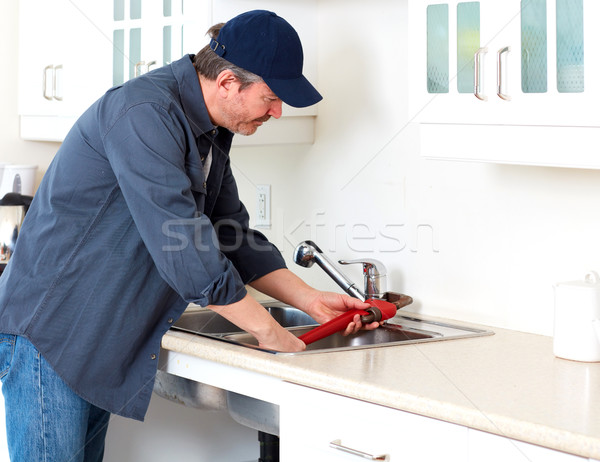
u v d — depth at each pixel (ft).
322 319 6.72
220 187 6.77
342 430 5.15
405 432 4.82
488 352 5.82
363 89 7.57
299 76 5.95
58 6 8.48
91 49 8.23
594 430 4.11
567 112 4.94
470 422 4.45
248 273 6.94
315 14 7.88
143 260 5.98
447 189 6.95
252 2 7.38
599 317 5.49
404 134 7.26
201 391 6.38
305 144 8.18
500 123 5.31
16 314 5.90
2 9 8.98
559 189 6.16
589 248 6.02
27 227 6.00
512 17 5.16
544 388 4.88
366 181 7.66
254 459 8.73
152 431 8.14
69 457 6.09
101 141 5.71
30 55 8.83
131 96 5.58
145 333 6.23
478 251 6.77
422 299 7.25
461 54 5.50
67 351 5.92
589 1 4.77
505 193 6.52
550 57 4.99
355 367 5.33
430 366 5.37
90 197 5.83
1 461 7.15
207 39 7.10
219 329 7.54
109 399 6.14
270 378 5.60
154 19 7.60
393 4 7.22
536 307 6.39
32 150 9.30
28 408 5.94
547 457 4.22
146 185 5.40
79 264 5.87
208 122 6.00
